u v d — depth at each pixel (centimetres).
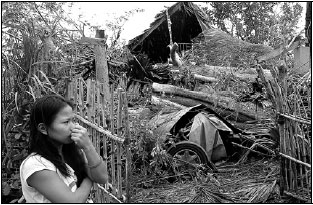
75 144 245
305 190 435
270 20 1506
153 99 672
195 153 541
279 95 438
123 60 826
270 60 747
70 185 231
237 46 895
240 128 633
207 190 471
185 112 585
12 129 503
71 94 463
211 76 795
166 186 506
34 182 219
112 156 393
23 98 511
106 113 430
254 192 457
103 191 395
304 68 727
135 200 459
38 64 516
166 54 1239
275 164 540
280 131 441
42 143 227
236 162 586
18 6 567
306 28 809
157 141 525
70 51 605
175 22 1170
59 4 654
